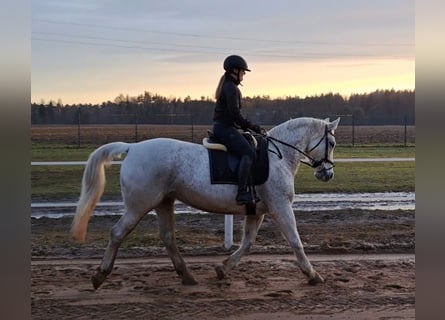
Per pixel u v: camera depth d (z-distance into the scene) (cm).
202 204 681
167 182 670
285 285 685
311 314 575
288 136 715
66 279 711
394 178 1788
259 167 679
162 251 871
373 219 1138
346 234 994
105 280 698
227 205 679
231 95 668
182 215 1189
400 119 4584
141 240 952
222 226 1077
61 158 2114
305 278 718
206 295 643
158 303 611
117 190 1520
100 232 1026
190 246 902
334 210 1231
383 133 3912
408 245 905
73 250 876
